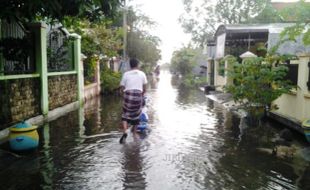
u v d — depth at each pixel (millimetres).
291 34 8273
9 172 5469
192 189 4879
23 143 6449
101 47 18156
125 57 26000
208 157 6410
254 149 6992
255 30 15508
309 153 6621
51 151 6684
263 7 29578
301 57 8461
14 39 9172
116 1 7887
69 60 13383
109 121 10000
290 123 8727
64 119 10375
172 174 5473
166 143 7406
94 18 8469
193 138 7918
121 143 7336
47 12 7762
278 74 8859
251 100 9359
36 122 9672
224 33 16422
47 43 11820
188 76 36656
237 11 31594
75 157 6301
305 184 5102
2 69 9227
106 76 19594
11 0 7281
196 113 11789
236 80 10406
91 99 16516
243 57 13961
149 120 10289
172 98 17047
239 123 9820
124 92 7645
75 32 15688
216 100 16000
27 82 9336
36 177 5270
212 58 22516
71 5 7664
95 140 7586
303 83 8289
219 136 8156
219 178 5316
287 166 5914
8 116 8234
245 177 5367
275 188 4945
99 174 5426
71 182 5078
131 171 5582
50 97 11031
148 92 20781
